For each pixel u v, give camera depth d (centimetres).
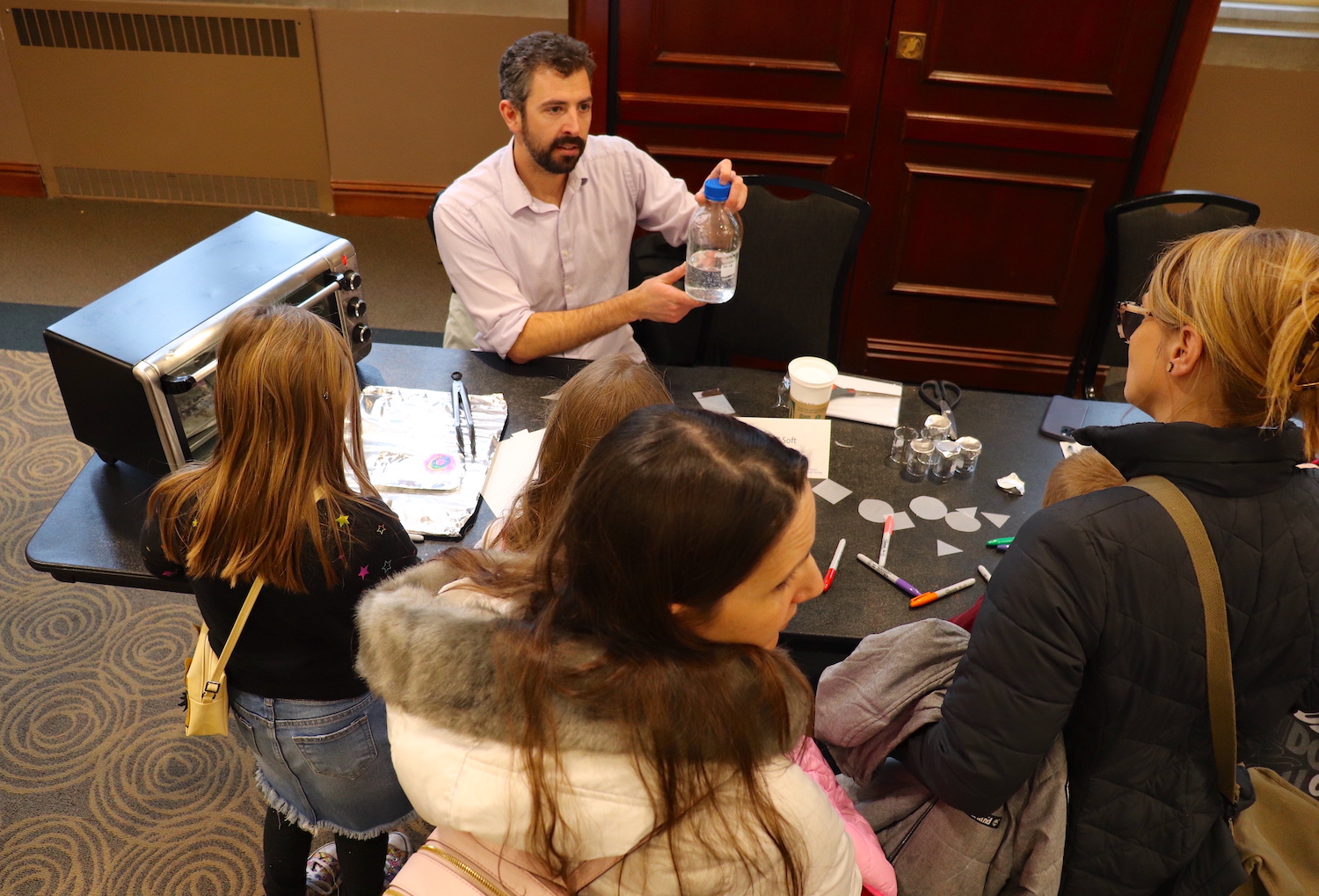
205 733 136
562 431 117
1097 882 111
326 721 135
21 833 191
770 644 74
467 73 409
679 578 66
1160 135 291
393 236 431
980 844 116
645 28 291
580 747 66
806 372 191
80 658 229
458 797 69
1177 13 273
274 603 123
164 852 189
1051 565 98
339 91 416
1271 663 100
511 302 212
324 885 177
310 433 116
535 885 75
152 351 161
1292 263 87
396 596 75
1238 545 95
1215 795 107
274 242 196
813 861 71
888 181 311
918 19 283
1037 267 321
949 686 118
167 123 426
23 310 360
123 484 174
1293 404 91
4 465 285
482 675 68
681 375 213
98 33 405
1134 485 99
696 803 66
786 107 300
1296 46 335
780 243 246
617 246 235
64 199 446
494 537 129
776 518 66
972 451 183
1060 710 100
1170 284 96
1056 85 289
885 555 165
